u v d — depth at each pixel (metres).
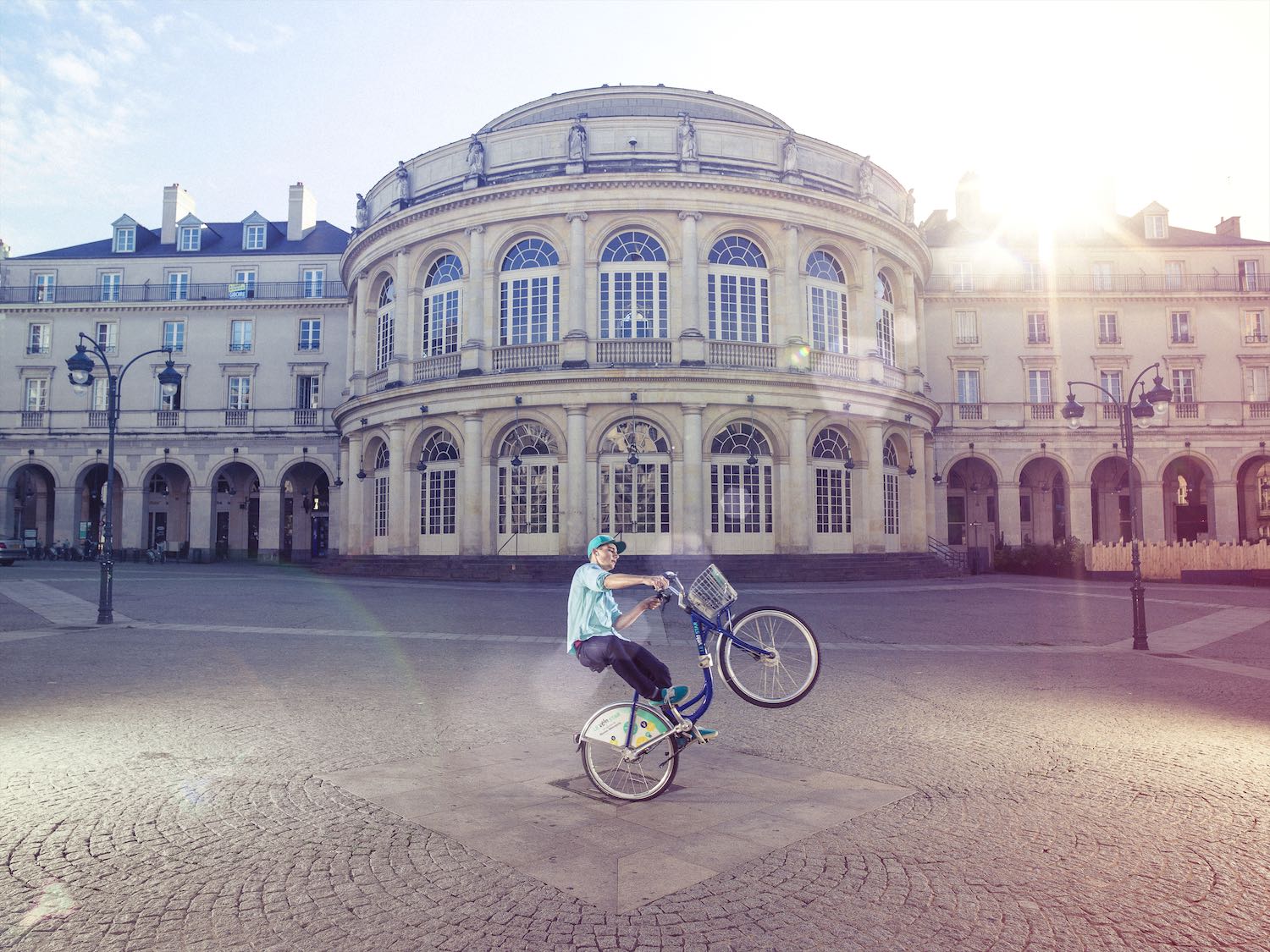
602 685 11.03
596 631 6.29
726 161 33.25
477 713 9.32
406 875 4.81
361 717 9.09
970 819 5.77
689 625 18.42
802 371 31.83
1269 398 48.69
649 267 32.03
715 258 32.50
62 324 51.56
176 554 51.88
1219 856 5.13
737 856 5.07
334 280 51.47
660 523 30.81
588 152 33.12
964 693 10.66
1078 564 37.78
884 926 4.18
